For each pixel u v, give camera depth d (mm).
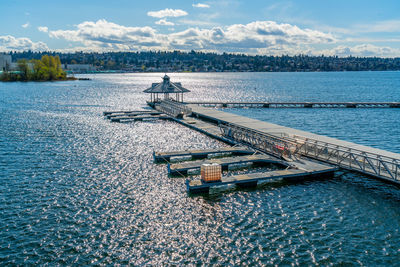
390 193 25609
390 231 19625
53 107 79438
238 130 41469
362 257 16938
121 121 58094
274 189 26484
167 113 64812
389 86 180250
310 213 22000
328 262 16469
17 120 58656
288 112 75125
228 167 32062
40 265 16141
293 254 17141
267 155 34438
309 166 30250
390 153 32594
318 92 142125
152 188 26203
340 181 28406
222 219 21031
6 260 16453
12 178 27953
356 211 22344
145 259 16672
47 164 32031
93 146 39469
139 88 160250
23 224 20016
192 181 26234
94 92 130625
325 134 50750
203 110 64875
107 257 16828
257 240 18484
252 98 119562
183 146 39969
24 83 180250
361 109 80188
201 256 16938
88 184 26797
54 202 23203
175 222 20547
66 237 18625
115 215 21391
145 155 35781
